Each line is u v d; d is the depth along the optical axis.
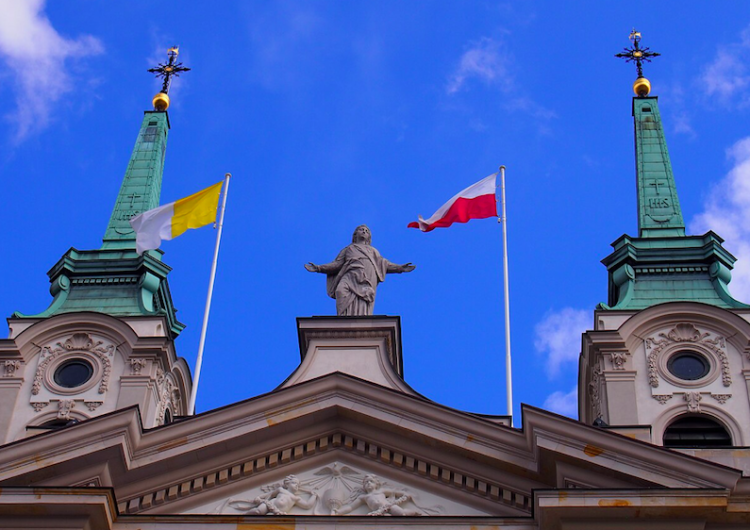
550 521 34.38
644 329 44.41
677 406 42.62
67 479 36.06
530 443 35.91
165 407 45.75
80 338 45.78
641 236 49.41
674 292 46.91
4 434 43.44
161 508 36.31
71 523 34.81
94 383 44.78
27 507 34.75
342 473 36.88
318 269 42.50
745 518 34.44
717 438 42.00
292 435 37.16
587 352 44.59
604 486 35.19
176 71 58.88
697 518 34.25
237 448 36.84
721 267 47.31
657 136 53.91
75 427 36.12
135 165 54.50
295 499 36.09
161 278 49.28
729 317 44.22
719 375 43.22
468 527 34.84
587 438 35.41
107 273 49.16
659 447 35.06
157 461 36.25
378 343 39.78
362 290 41.75
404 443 36.84
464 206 46.97
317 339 39.97
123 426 36.19
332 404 37.19
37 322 45.81
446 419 36.56
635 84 56.72
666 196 50.94
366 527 34.84
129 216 51.94
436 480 36.41
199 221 48.53
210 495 36.50
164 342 45.47
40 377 44.91
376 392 37.16
